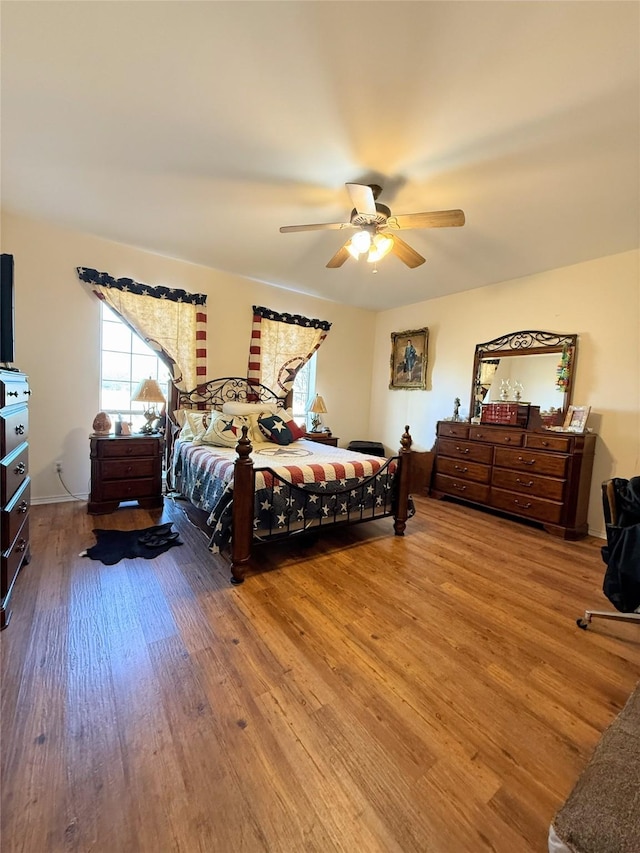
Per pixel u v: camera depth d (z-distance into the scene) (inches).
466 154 82.0
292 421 162.7
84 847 36.6
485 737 51.2
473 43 56.1
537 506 139.3
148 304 149.9
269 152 84.8
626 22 51.7
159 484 140.4
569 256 136.4
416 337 204.8
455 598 88.0
